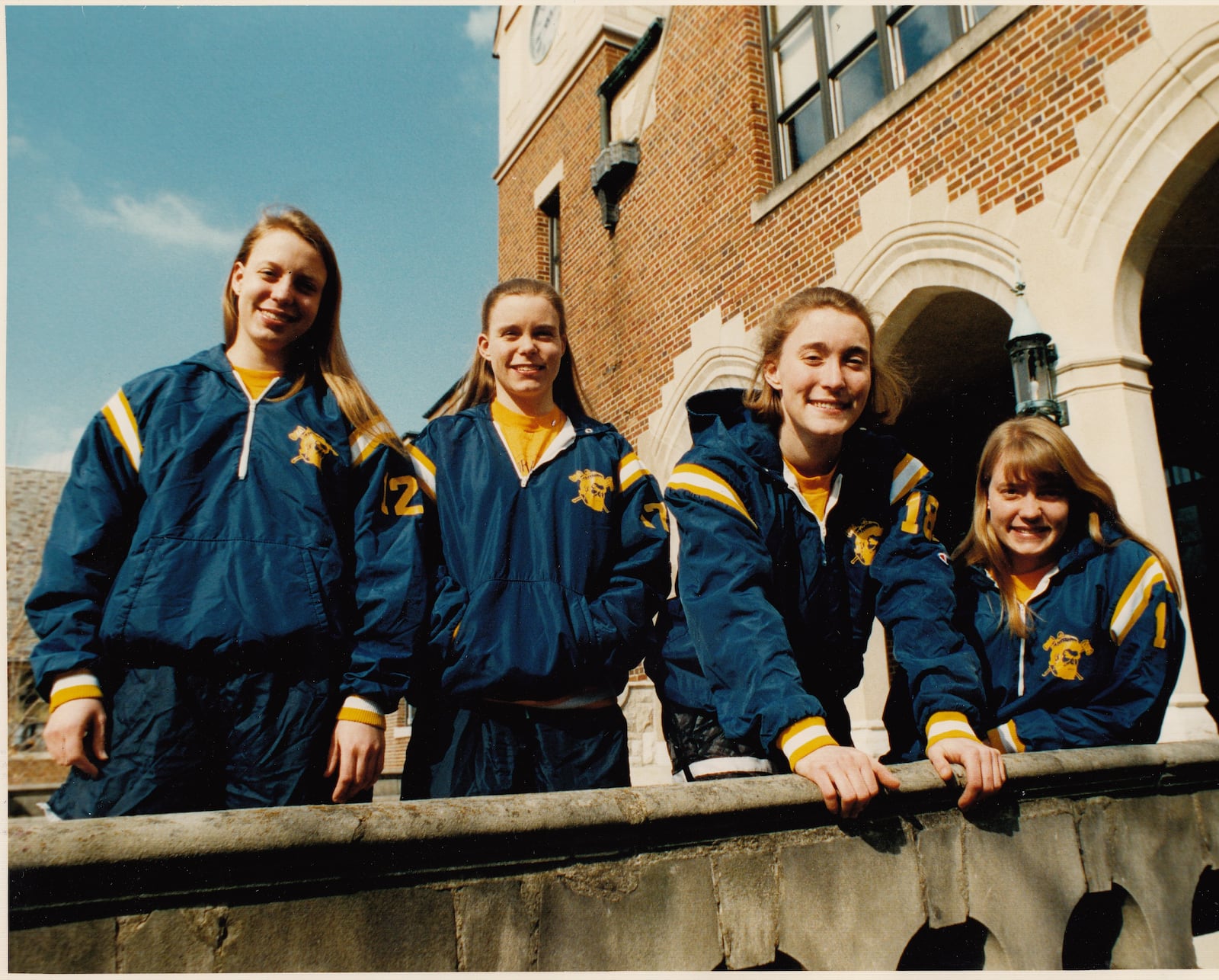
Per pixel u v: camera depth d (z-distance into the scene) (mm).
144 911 933
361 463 1864
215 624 1491
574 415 2277
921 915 1560
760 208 6977
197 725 1457
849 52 6672
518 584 1895
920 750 2072
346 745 1568
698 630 1731
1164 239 5242
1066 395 4484
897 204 5801
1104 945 1954
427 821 1104
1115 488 4207
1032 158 4945
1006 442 2293
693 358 7672
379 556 1784
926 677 1802
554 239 10883
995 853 1695
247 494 1652
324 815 1041
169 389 1701
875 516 2031
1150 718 2094
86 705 1420
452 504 2002
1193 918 2115
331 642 1614
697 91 8008
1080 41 4758
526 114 11477
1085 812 1879
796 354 1878
